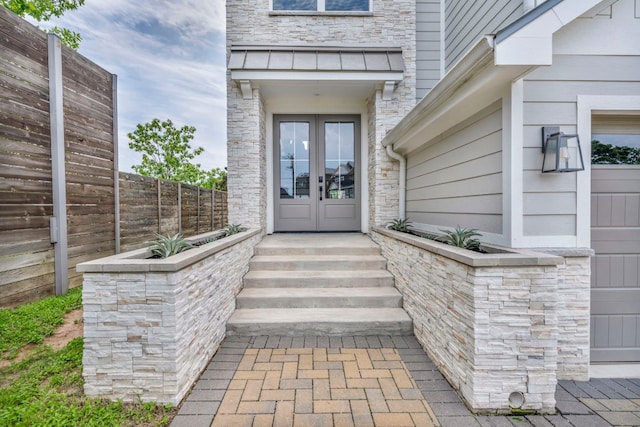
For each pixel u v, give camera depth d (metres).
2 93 3.17
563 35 2.46
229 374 2.39
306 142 5.85
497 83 2.44
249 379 2.32
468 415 1.97
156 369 2.03
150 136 13.22
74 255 4.03
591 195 2.59
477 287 1.98
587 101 2.46
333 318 3.14
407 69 5.01
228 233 4.22
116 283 2.03
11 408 1.88
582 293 2.37
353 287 3.79
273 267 4.10
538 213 2.45
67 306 3.34
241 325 3.05
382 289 3.71
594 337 2.60
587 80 2.46
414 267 3.09
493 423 1.90
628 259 2.61
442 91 2.78
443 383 2.30
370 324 3.09
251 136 4.84
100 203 4.51
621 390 2.25
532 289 1.99
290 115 5.78
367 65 4.66
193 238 3.38
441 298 2.45
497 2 3.42
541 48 2.11
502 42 2.10
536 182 2.45
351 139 5.87
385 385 2.26
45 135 3.64
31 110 3.47
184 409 1.99
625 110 2.46
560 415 1.97
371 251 4.48
